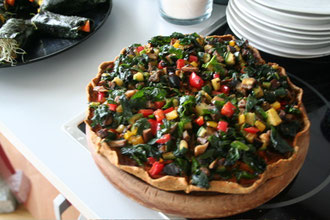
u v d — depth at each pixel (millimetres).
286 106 607
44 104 716
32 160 649
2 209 1130
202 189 525
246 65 664
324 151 646
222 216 554
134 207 583
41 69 781
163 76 634
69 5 836
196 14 861
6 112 703
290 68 785
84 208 588
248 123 572
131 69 644
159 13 913
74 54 810
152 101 605
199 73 646
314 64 792
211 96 623
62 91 738
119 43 834
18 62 745
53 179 621
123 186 572
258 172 539
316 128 679
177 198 541
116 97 597
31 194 1108
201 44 702
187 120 570
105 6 873
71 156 638
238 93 621
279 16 733
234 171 543
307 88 745
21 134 668
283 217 568
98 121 589
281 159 545
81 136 656
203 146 542
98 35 854
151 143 561
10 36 751
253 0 747
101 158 586
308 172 620
